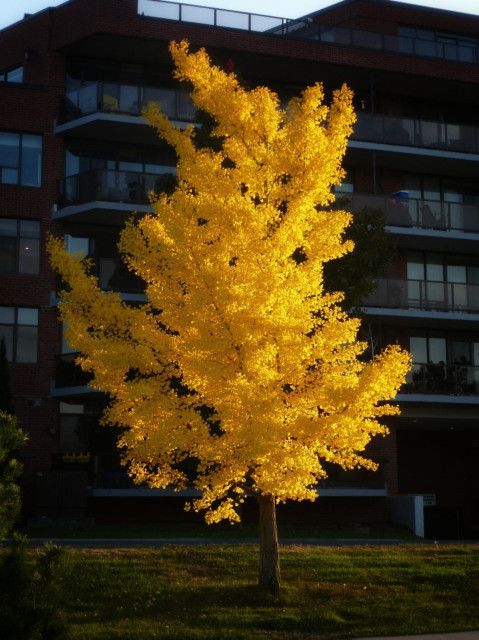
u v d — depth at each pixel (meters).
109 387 14.25
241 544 19.59
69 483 27.03
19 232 29.97
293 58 32.00
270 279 13.03
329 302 14.31
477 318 32.50
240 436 12.70
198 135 23.28
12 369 29.33
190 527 27.44
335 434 13.41
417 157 33.00
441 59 33.72
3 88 30.47
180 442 13.20
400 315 31.38
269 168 14.75
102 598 14.45
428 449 35.50
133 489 27.98
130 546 20.77
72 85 31.44
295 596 14.81
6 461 9.22
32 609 7.93
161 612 13.92
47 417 29.38
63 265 14.52
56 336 29.80
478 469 35.88
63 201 30.25
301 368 13.73
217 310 13.01
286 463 13.09
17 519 8.88
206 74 15.75
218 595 14.74
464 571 16.53
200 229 13.69
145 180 30.14
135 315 14.16
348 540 24.97
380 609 14.34
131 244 14.52
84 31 30.50
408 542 24.55
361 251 23.31
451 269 34.41
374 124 32.62
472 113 36.12
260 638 12.78
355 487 29.98
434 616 14.12
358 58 32.72
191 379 13.92
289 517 29.91
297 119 15.02
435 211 32.94
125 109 30.30
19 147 30.39
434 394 31.53
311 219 14.75
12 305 29.67
